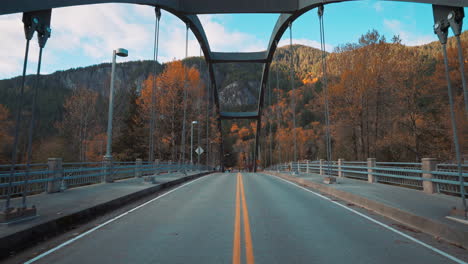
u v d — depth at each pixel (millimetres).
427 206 7402
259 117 64812
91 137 49719
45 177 11336
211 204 9391
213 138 52656
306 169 26453
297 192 12844
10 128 38656
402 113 25250
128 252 4570
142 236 5539
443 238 5277
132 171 18250
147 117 41094
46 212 6770
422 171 10344
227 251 4590
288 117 102312
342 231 5902
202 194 12148
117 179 16906
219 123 62031
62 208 7320
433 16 6723
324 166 21797
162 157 45594
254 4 23250
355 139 28344
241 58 47844
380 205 7902
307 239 5297
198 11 23000
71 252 4598
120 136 48125
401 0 10086
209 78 47969
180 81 41938
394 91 25297
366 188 11734
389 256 4371
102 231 5973
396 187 11984
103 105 61625
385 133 26859
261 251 4594
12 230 4984
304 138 74438
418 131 23641
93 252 4586
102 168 14164
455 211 5871
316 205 9227
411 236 5539
